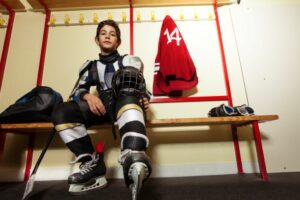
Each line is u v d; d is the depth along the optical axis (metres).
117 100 0.74
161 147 1.31
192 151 1.31
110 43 1.10
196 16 1.54
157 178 1.18
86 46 1.49
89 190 0.81
